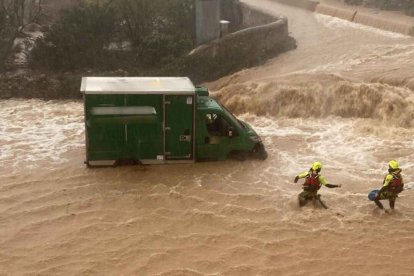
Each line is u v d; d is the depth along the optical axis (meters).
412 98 18.78
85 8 29.52
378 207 12.89
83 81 15.52
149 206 13.05
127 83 15.39
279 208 12.95
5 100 23.58
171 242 11.47
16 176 14.61
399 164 15.29
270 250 11.16
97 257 10.84
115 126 14.71
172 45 28.25
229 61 27.23
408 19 33.09
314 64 25.69
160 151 15.20
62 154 16.23
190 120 15.03
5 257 10.80
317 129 18.73
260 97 20.91
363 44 29.00
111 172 14.91
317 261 10.74
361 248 11.20
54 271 10.34
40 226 12.07
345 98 19.88
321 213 12.65
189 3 30.62
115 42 30.28
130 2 29.27
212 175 14.82
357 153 16.28
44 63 27.92
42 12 34.34
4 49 27.98
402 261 10.70
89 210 12.83
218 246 11.32
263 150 15.88
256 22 32.94
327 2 42.25
